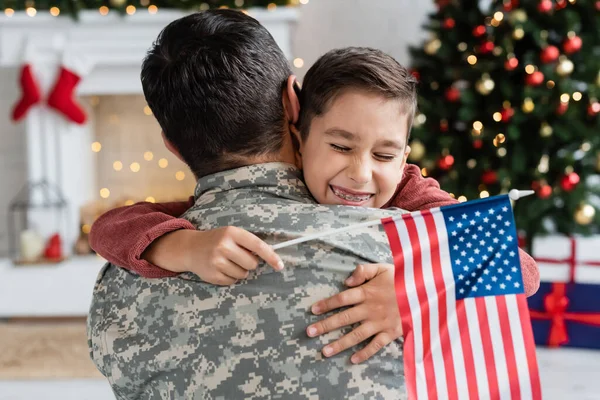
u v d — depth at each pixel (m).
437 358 0.85
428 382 0.84
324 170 0.92
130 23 3.79
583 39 3.38
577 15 3.28
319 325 0.80
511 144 3.38
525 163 3.35
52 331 3.61
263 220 0.86
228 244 0.81
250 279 0.83
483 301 0.88
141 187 4.45
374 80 0.89
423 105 3.45
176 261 0.85
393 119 0.90
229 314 0.82
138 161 4.43
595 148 3.37
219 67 0.87
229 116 0.88
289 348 0.80
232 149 0.90
